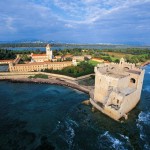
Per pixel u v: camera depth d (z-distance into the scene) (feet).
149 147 127.75
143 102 214.69
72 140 137.39
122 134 144.05
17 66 391.24
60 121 168.14
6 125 159.63
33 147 128.26
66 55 654.53
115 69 227.20
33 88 285.84
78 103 214.28
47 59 545.44
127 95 167.53
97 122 163.32
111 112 166.61
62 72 364.58
